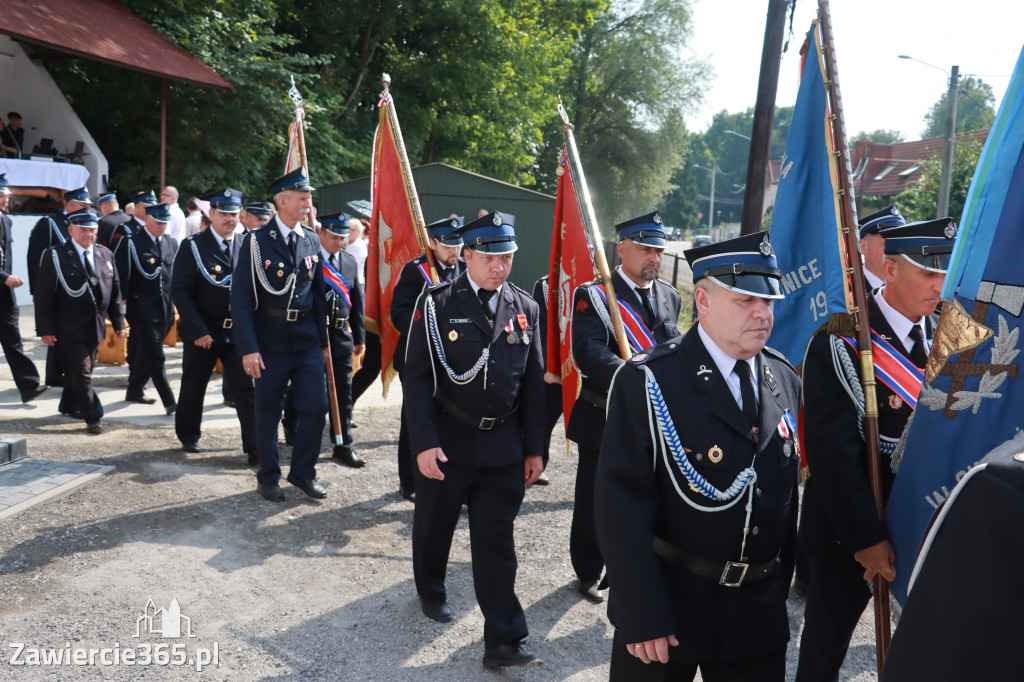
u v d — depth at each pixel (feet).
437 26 79.77
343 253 21.43
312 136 64.34
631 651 7.04
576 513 13.57
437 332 11.71
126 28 52.54
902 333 9.52
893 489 8.35
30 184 45.88
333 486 18.51
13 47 53.88
